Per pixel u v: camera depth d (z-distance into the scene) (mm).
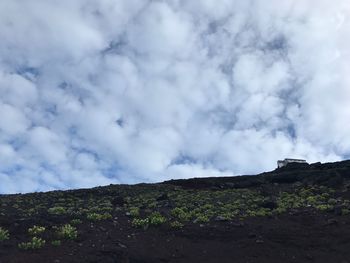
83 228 27188
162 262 23266
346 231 27234
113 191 45281
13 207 36875
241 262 23469
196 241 26438
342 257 23797
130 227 28422
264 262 23469
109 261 22391
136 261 23016
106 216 30266
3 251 22281
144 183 52250
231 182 49438
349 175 42531
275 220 30516
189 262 23375
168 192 44938
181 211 32312
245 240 26328
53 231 26156
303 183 42906
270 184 45062
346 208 31734
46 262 21406
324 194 37094
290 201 36031
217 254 24500
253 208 34312
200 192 43969
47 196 44000
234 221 30219
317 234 27172
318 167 49344
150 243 25688
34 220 27656
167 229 28297
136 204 37094
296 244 25781
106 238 25672
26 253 22344
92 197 42938
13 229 25797
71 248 23547
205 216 31250
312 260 23734
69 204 37844
